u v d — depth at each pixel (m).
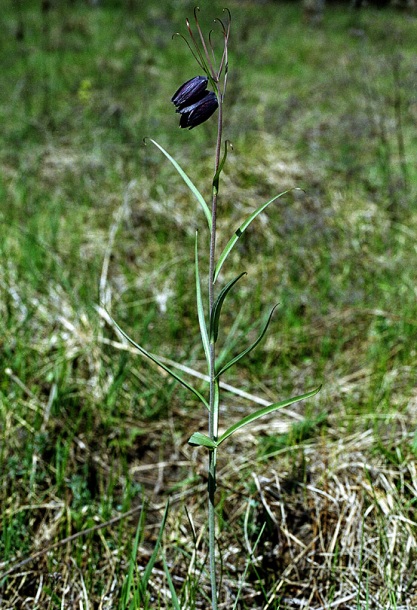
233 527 2.51
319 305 3.80
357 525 2.41
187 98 1.68
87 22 9.66
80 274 3.83
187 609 2.17
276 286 3.95
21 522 2.45
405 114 6.55
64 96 6.64
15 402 2.92
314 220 4.41
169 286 3.88
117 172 4.98
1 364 3.08
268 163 4.98
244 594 2.31
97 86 6.94
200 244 4.29
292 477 2.62
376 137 5.86
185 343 3.56
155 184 4.72
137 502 2.68
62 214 4.51
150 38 8.86
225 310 3.76
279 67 8.34
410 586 2.24
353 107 6.75
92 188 4.79
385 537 2.34
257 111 6.07
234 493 2.62
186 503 2.67
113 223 4.36
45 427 2.85
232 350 3.48
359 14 10.10
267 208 4.52
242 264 4.15
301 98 7.06
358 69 7.86
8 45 8.27
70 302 3.55
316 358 3.45
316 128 5.98
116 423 2.99
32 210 4.48
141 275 3.99
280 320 3.67
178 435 3.00
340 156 5.40
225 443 2.92
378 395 3.07
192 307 3.76
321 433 2.88
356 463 2.62
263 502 2.49
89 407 2.98
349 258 4.17
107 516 2.55
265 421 3.04
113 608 2.22
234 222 4.41
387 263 4.13
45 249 3.94
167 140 5.56
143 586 1.94
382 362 3.23
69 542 2.40
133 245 4.20
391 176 5.14
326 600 2.27
